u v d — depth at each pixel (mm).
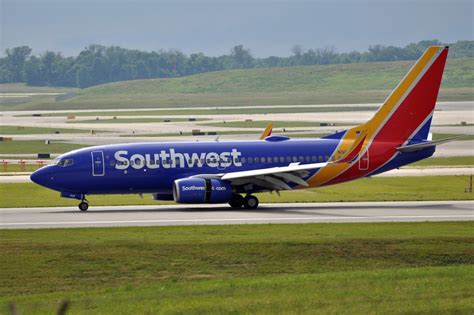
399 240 146125
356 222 175375
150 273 125625
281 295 103312
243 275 124125
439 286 106375
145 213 196500
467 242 144750
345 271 125625
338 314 93188
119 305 100750
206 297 103625
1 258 134000
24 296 111188
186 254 136750
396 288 105688
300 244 142875
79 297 107625
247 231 159500
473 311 93438
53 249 140375
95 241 147500
